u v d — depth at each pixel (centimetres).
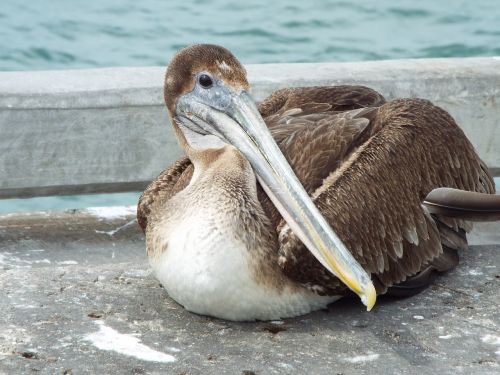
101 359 797
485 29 1727
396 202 852
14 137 1049
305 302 846
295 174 841
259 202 844
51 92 1048
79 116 1055
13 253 1030
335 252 784
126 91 1058
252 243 815
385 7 1819
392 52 1644
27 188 1065
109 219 1103
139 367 788
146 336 827
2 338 820
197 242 816
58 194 1080
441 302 881
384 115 895
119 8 1811
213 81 860
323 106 954
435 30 1728
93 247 1050
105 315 858
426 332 837
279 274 824
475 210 855
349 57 1623
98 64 1603
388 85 1106
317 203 828
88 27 1730
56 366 787
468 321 853
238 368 786
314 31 1720
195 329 838
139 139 1070
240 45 1661
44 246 1047
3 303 869
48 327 837
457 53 1644
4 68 1585
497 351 814
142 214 910
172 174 923
